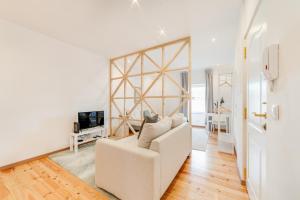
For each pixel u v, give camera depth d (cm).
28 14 230
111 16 238
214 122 511
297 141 64
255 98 142
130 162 154
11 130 252
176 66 564
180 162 227
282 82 79
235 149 318
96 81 412
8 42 248
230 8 215
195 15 234
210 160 272
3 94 243
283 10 77
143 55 396
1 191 182
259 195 129
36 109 285
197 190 182
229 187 188
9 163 248
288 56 72
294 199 67
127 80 425
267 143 103
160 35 306
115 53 416
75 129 331
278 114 84
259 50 126
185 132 258
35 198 169
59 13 229
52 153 308
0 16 235
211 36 310
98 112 390
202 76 608
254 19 140
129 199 156
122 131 446
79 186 191
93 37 315
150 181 142
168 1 201
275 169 89
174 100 636
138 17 241
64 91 333
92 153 309
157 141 158
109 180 173
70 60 347
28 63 273
